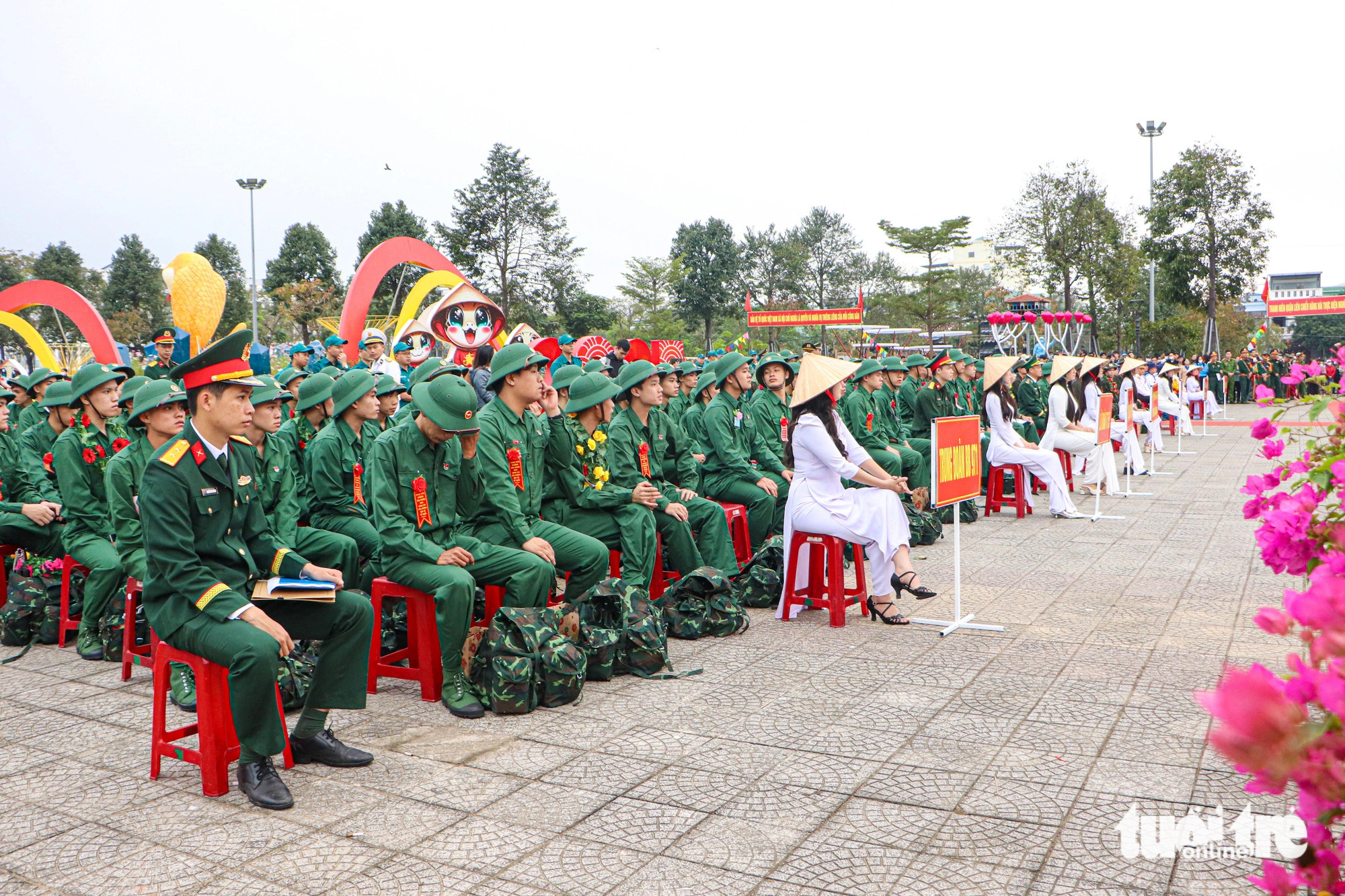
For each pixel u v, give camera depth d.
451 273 15.14
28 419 8.16
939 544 9.05
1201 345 45.34
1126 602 6.66
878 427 10.38
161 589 3.95
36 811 3.74
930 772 3.89
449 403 5.02
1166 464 15.53
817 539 6.47
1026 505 10.65
